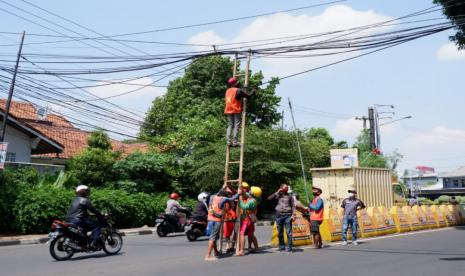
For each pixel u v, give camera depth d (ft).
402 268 32.37
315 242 44.57
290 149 102.99
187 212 64.28
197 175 93.04
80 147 111.75
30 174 67.92
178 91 137.39
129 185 83.87
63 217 61.82
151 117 136.36
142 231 67.46
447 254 39.93
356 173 66.74
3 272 31.96
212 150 97.19
